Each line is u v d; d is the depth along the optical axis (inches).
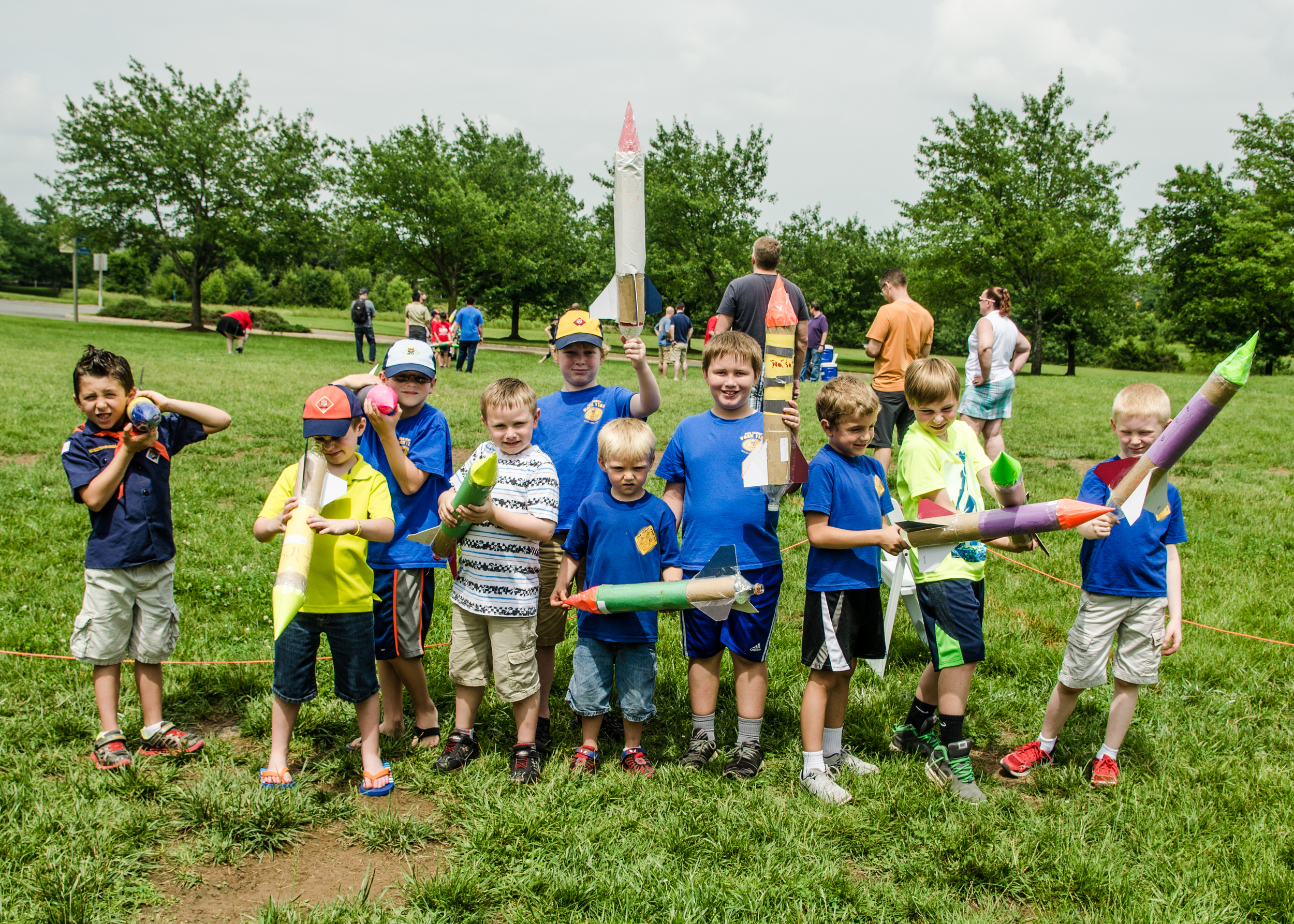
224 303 2672.2
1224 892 102.2
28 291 2829.7
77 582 192.1
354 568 120.5
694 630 131.0
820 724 125.5
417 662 135.3
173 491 268.7
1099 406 588.4
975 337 310.5
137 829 108.3
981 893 103.0
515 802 117.0
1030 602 202.8
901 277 266.5
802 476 128.7
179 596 188.7
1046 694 159.0
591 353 144.9
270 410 434.9
